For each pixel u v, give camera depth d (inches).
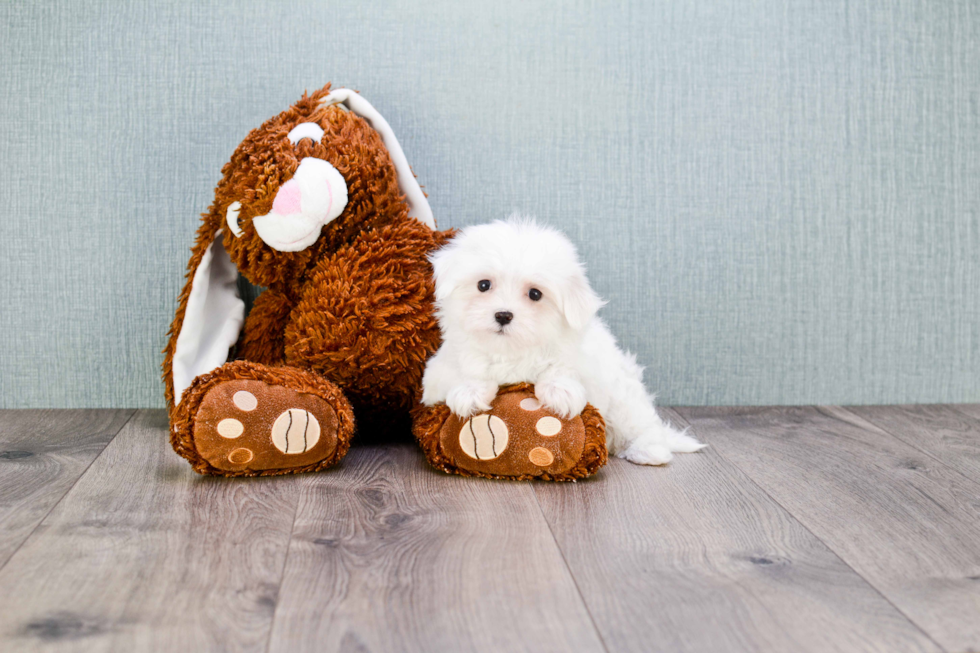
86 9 60.4
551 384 45.6
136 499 42.4
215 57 61.5
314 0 61.6
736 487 46.0
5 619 29.4
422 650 27.7
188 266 56.9
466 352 46.2
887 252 67.1
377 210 54.0
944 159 66.9
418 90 62.8
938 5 65.6
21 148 61.1
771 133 65.1
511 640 28.5
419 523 39.5
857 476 48.4
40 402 63.4
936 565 35.5
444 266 45.9
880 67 65.6
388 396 53.5
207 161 62.2
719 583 33.2
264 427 44.9
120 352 63.4
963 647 28.4
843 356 67.6
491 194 64.0
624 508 42.2
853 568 35.0
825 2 64.7
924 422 62.1
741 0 64.1
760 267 66.0
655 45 63.8
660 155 64.5
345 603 30.9
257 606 30.6
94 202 61.9
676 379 66.4
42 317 62.6
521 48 63.1
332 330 50.4
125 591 31.7
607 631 29.2
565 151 64.0
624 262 65.1
